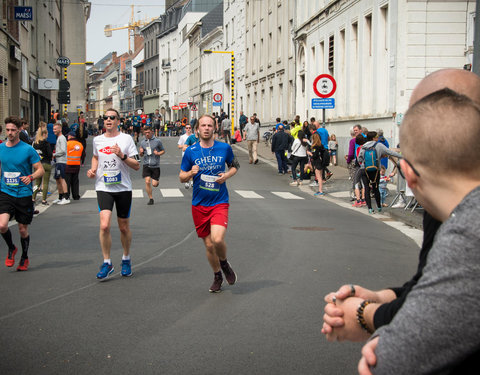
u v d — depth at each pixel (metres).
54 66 47.06
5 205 8.02
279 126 25.98
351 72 27.14
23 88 31.08
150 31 116.75
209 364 4.53
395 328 1.47
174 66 101.88
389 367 1.46
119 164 7.70
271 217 13.77
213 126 6.97
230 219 13.39
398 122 21.20
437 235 1.52
